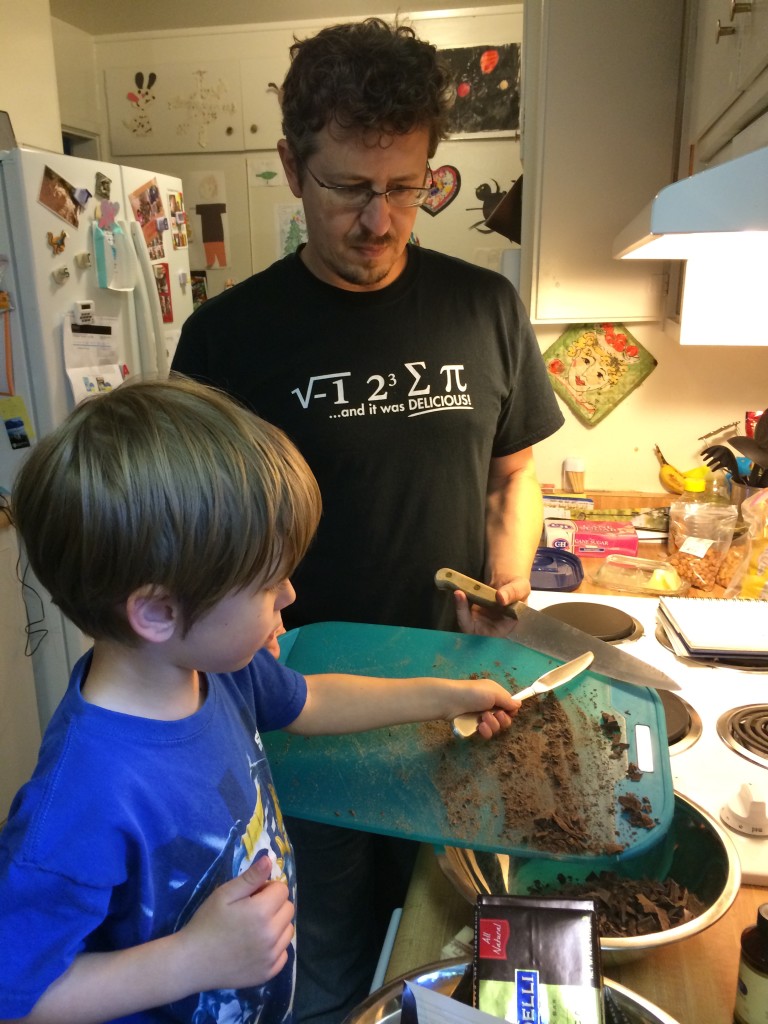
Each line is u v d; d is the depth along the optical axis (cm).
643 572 160
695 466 192
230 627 60
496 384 128
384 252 112
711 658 121
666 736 88
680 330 157
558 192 173
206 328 125
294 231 336
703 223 61
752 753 97
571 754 85
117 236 224
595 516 182
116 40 326
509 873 83
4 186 192
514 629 110
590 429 195
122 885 59
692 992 66
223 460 55
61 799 56
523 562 127
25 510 57
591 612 137
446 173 313
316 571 124
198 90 325
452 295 125
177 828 61
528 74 179
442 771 83
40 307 199
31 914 53
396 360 121
